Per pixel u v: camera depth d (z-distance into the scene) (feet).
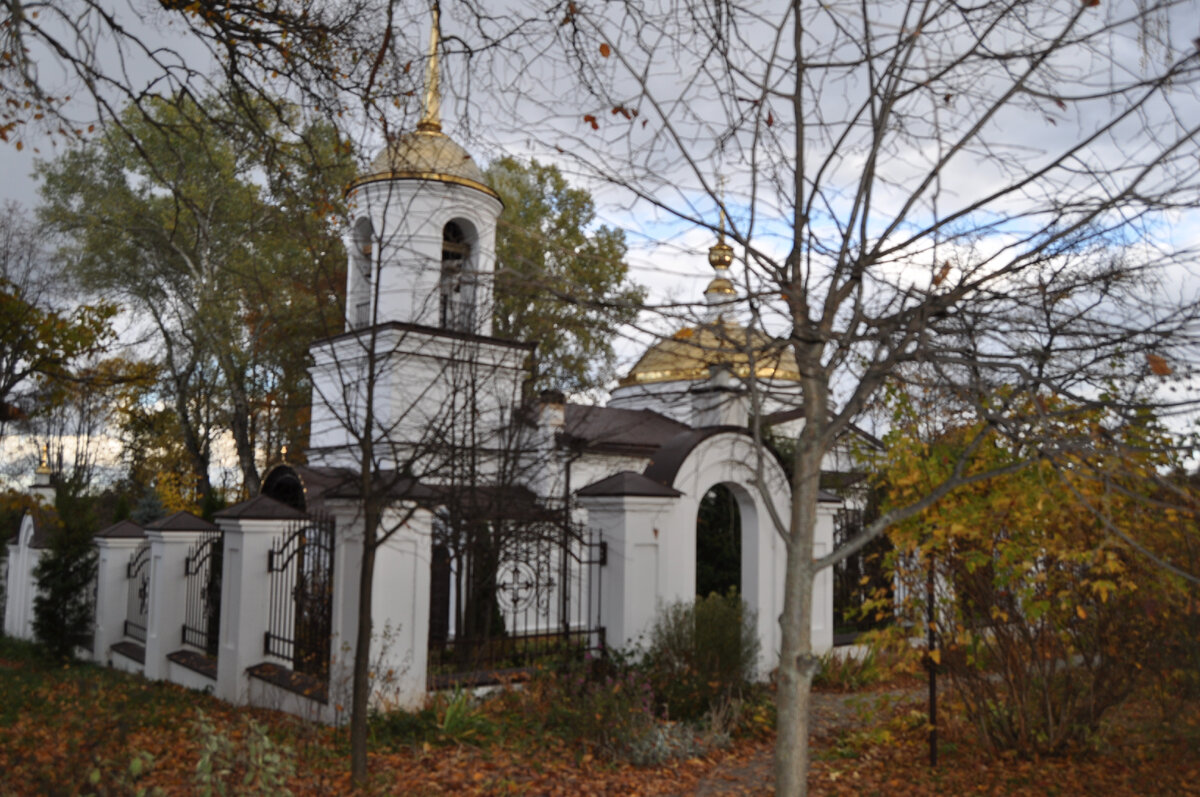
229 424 86.02
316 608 32.35
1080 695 26.68
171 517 43.80
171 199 64.85
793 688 14.57
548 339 41.73
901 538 23.12
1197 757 25.09
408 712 29.12
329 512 33.01
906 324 14.97
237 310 68.64
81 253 74.95
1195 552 22.45
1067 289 14.85
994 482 22.53
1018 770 24.71
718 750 27.48
